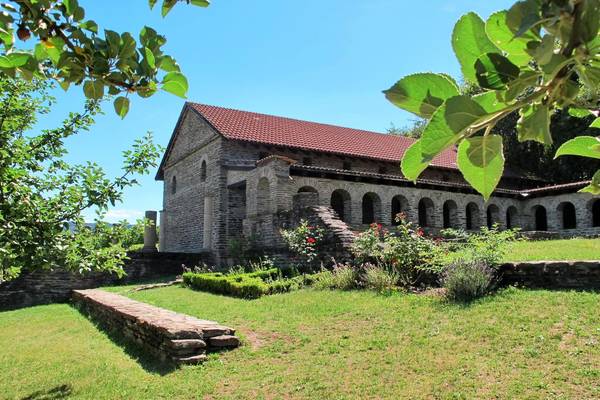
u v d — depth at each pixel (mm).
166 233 30578
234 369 7512
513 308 8352
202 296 14289
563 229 26609
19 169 6082
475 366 6457
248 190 20234
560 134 22391
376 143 30859
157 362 8367
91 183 6641
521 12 775
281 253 16234
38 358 9578
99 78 1858
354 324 9000
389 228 23094
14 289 18516
